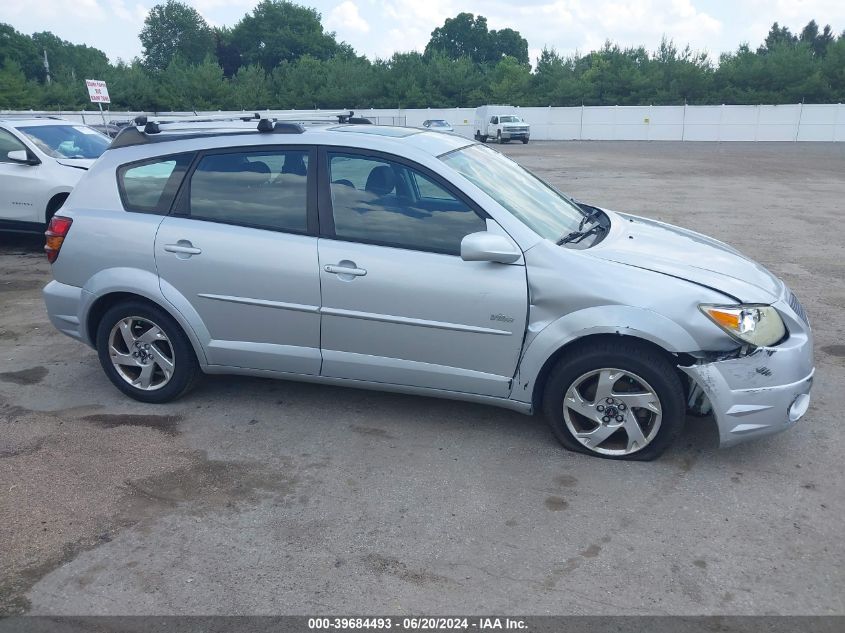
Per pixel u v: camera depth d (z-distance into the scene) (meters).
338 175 4.25
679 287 3.75
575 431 4.05
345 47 103.69
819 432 4.34
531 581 3.05
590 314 3.77
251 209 4.39
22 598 2.98
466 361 4.08
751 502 3.61
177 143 4.61
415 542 3.32
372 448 4.20
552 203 4.65
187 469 3.99
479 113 49.34
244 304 4.38
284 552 3.27
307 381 4.49
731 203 14.34
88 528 3.45
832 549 3.24
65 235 4.71
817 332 6.20
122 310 4.65
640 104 58.59
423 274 4.02
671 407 3.81
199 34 102.62
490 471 3.93
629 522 3.45
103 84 23.19
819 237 10.51
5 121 9.78
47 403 4.86
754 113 46.44
